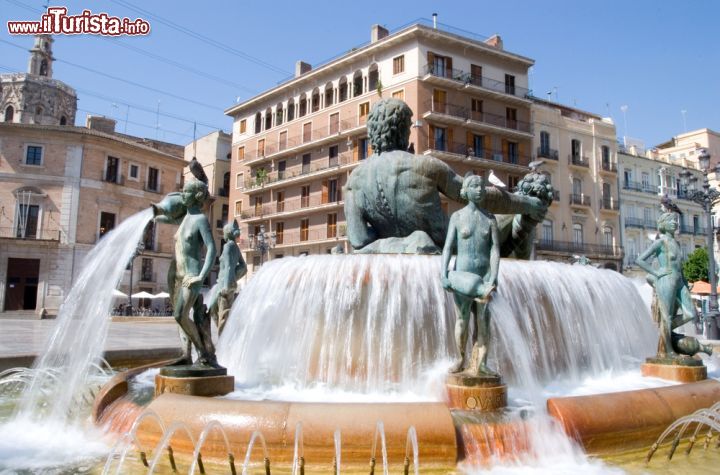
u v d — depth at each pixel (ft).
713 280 62.03
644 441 15.78
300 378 20.43
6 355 27.37
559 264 24.35
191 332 17.17
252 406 14.01
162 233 158.40
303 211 159.33
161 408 14.57
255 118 185.47
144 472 13.67
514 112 151.74
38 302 139.95
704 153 64.95
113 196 153.89
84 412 20.30
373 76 146.92
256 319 22.63
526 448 14.20
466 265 16.83
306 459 13.28
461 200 25.52
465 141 141.38
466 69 144.05
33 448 15.72
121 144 155.12
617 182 171.94
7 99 183.21
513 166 145.59
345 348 20.03
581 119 180.24
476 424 14.28
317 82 162.30
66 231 144.05
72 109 198.08
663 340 23.25
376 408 13.78
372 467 12.93
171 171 173.37
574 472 13.94
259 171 176.24
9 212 141.18
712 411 17.22
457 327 16.65
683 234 183.42
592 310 24.17
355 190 26.45
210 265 17.60
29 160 143.43
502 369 19.08
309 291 21.22
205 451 13.76
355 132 147.02
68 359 23.39
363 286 20.26
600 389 20.45
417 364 19.52
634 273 170.60
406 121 26.17
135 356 34.58
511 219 28.71
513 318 19.43
